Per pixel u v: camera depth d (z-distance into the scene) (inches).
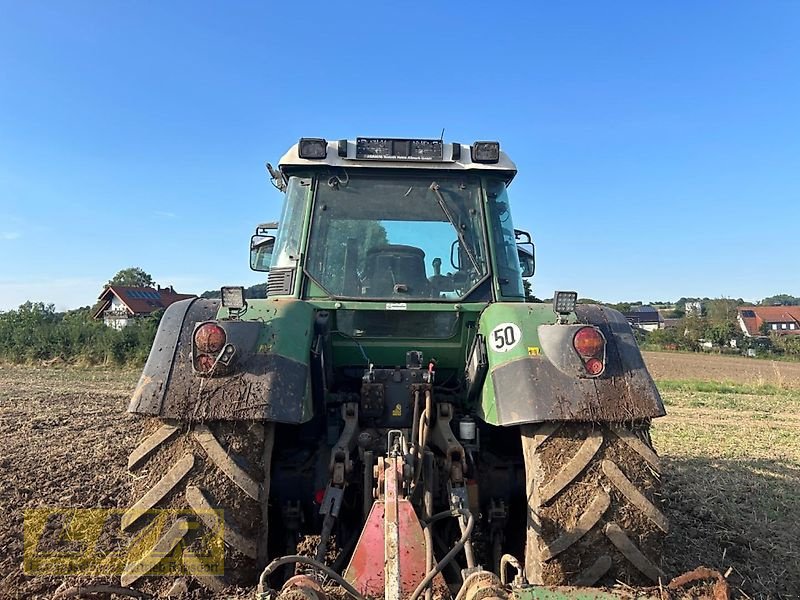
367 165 168.6
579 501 116.3
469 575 94.3
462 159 170.4
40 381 705.0
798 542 191.9
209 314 135.2
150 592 112.8
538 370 125.8
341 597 95.7
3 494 220.8
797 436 422.6
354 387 168.2
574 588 91.4
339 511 128.7
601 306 147.1
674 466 299.7
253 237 214.4
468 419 143.5
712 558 175.9
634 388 124.6
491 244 168.9
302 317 138.6
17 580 148.7
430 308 161.5
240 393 120.1
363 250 167.3
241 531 114.7
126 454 293.0
